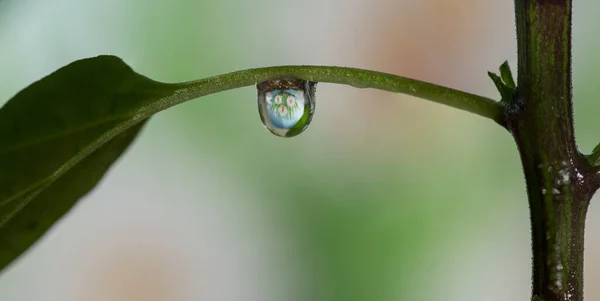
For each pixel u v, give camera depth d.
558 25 0.15
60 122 0.15
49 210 0.15
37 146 0.15
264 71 0.15
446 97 0.15
